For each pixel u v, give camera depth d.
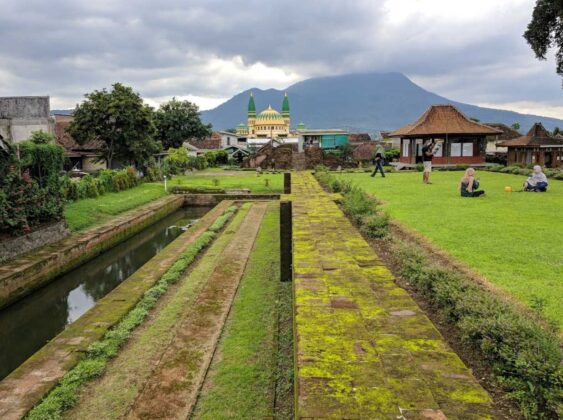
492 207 12.25
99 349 7.17
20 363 8.90
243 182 34.28
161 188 30.92
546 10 24.06
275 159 51.91
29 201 14.36
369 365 2.80
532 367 2.84
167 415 5.41
